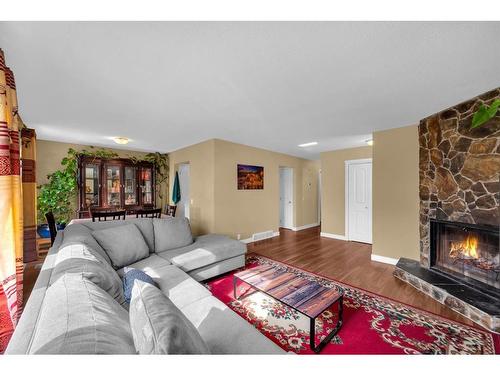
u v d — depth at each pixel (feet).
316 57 5.04
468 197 7.57
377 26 4.03
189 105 7.95
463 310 6.50
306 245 14.57
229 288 8.29
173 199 17.58
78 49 4.64
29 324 2.78
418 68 5.49
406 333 5.74
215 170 13.21
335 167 16.70
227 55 4.95
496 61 5.15
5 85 4.06
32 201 9.41
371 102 7.72
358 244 14.87
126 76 5.85
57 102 7.55
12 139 4.63
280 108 8.26
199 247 9.08
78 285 3.50
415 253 10.27
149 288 3.17
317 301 5.46
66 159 14.07
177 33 4.20
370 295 7.75
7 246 4.02
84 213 13.88
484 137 7.12
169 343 2.15
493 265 7.15
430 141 9.07
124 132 11.70
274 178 17.30
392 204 10.96
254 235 15.55
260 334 3.87
